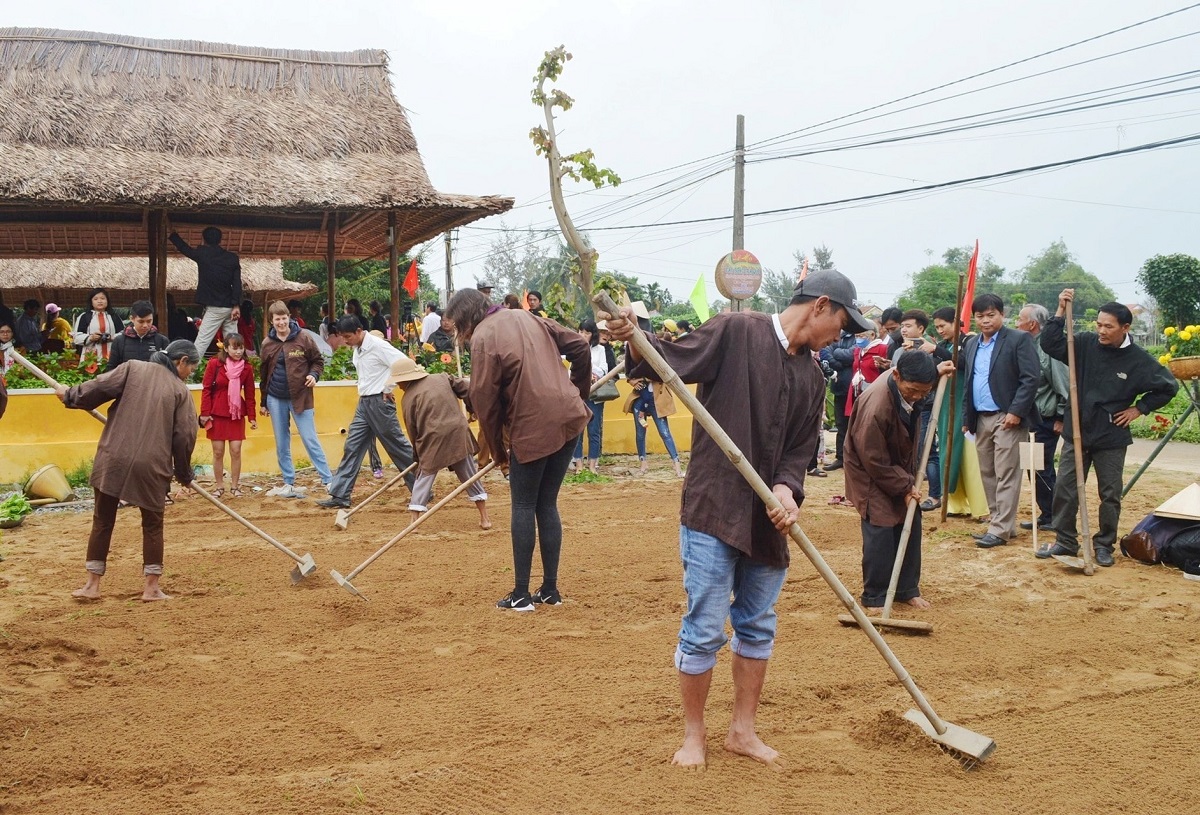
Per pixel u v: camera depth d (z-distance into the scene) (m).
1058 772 3.81
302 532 8.69
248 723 4.24
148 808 3.46
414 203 12.56
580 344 6.35
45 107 12.49
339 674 4.88
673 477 12.22
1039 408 8.62
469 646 5.34
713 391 3.73
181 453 6.43
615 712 4.35
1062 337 7.38
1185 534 7.25
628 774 3.73
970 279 8.40
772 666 5.02
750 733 3.92
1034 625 5.86
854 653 5.25
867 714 4.38
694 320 17.84
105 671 4.93
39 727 4.20
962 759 3.84
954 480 9.34
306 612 6.04
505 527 8.91
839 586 3.75
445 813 3.42
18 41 13.30
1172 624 5.86
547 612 6.04
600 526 9.03
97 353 12.15
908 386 5.87
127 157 12.23
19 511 8.90
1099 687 4.80
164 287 14.25
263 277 23.33
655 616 5.98
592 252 5.30
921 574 7.17
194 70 13.98
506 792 3.58
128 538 8.37
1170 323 34.84
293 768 3.81
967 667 5.05
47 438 11.14
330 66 14.84
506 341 5.95
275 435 10.62
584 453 13.88
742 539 3.59
